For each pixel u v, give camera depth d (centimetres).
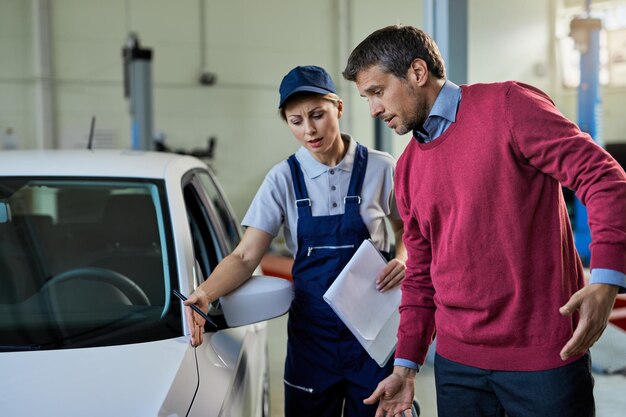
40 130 886
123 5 921
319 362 198
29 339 162
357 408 199
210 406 142
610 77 995
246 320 176
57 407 129
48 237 200
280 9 997
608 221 126
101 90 916
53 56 893
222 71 980
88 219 205
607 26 995
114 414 127
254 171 1011
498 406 153
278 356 420
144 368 146
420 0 1062
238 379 172
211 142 934
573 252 148
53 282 185
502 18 1035
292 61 1009
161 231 192
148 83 623
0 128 875
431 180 149
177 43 954
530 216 139
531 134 135
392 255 228
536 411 143
